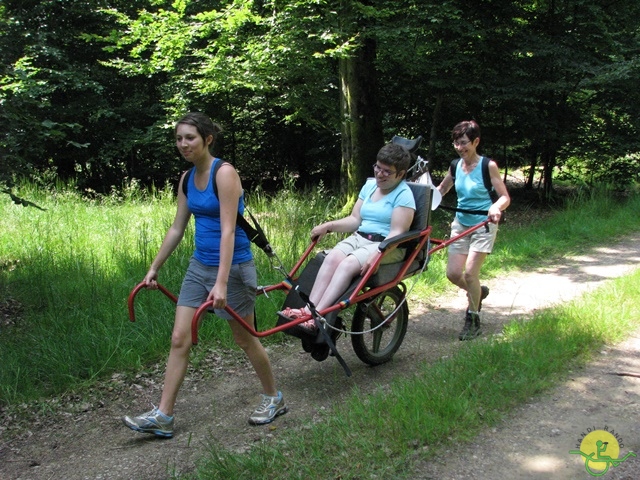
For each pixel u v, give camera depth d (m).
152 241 7.32
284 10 9.95
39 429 3.82
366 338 5.35
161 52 10.77
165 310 5.35
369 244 4.36
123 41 10.96
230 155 15.51
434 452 3.30
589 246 9.20
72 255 6.68
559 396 3.97
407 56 10.72
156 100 14.20
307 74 10.64
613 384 4.16
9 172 5.86
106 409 4.09
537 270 7.88
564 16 12.38
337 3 10.05
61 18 12.46
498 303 6.48
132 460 3.42
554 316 5.25
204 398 4.24
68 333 4.88
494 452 3.33
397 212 4.36
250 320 3.76
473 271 5.24
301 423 3.80
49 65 12.45
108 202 10.69
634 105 12.59
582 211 11.08
